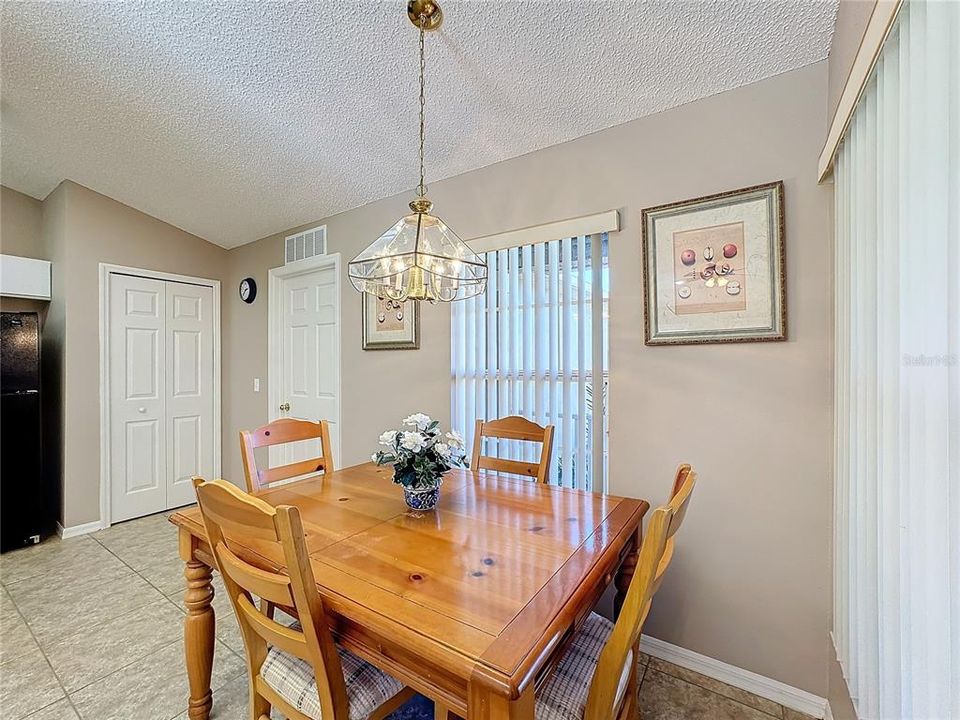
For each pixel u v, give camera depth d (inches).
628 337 76.6
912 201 32.4
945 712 28.9
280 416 143.1
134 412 136.2
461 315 100.3
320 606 37.3
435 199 103.7
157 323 141.8
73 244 123.6
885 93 37.1
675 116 72.1
